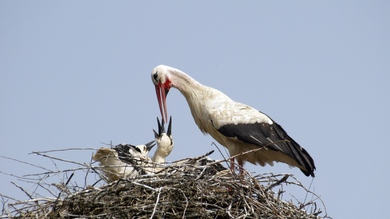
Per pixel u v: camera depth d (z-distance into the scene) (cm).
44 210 1402
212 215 1423
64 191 1420
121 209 1385
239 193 1440
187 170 1459
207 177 1441
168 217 1405
